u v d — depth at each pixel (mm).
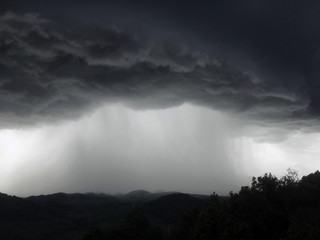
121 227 106562
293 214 100625
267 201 104250
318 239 80312
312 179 123750
